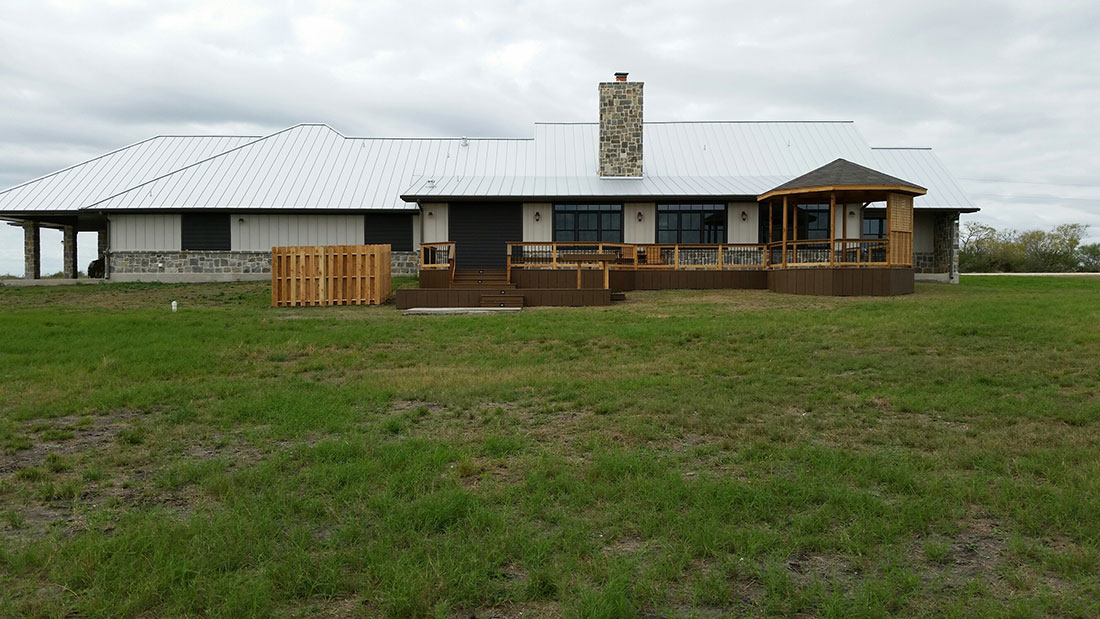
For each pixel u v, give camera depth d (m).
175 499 5.05
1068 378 8.70
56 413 7.59
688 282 23.33
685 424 6.80
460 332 13.82
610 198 25.03
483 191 25.42
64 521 4.64
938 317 14.18
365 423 7.14
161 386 8.95
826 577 3.85
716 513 4.55
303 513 4.68
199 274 27.59
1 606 3.53
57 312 17.73
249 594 3.59
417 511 4.59
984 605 3.52
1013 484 5.03
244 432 6.80
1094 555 3.97
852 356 10.66
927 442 6.14
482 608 3.58
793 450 5.92
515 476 5.41
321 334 13.48
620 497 4.94
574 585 3.75
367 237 27.98
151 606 3.60
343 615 3.50
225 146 33.50
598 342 12.49
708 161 29.58
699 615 3.48
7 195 29.11
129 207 26.94
